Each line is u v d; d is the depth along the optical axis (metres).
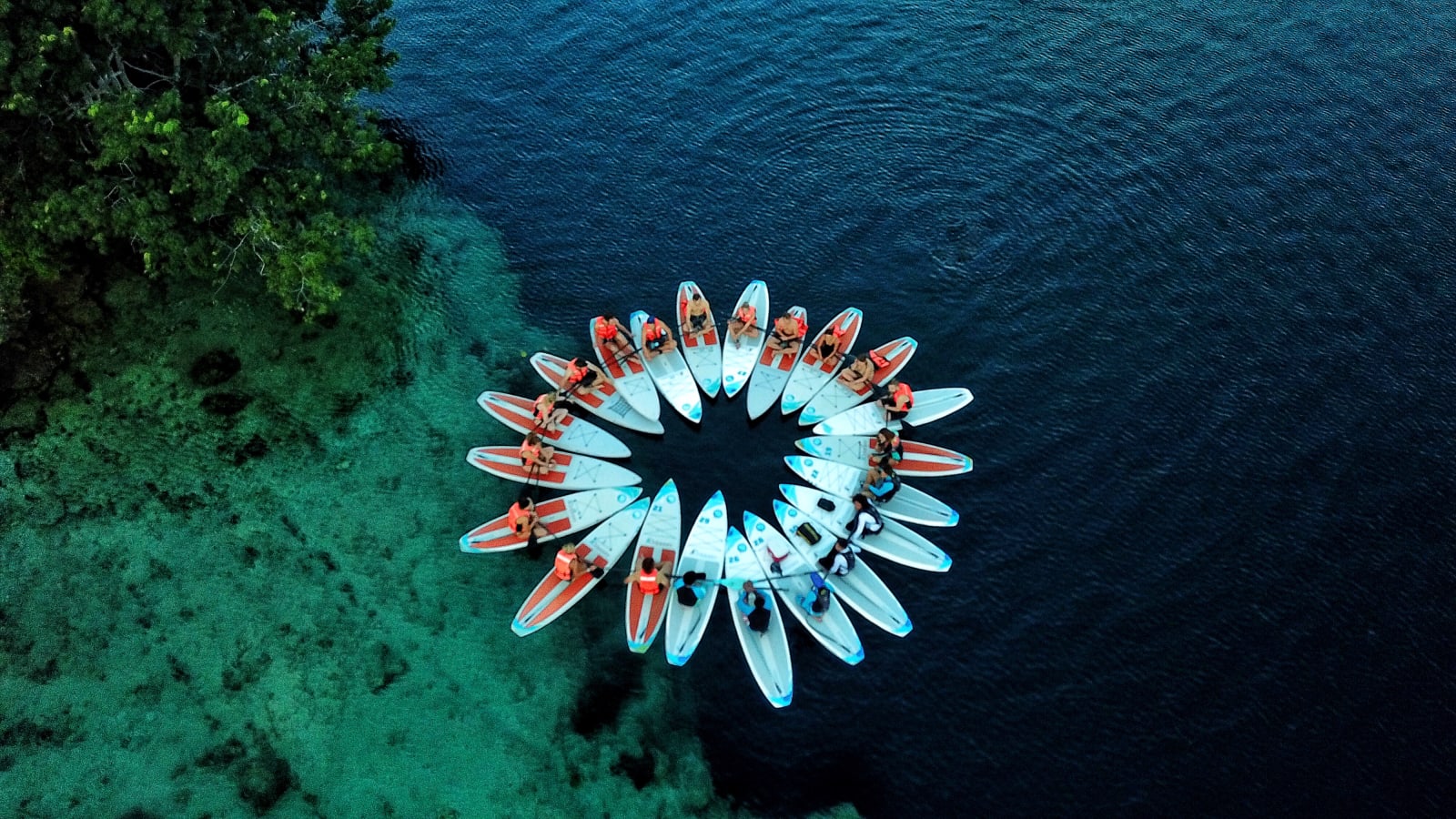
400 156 38.50
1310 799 22.62
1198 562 27.19
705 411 31.73
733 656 25.45
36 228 28.05
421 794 22.66
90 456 29.22
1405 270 35.19
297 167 35.38
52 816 21.94
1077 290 35.06
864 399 31.53
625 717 24.23
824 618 25.97
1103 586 26.75
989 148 40.81
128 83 29.61
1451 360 32.22
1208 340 33.12
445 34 46.59
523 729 23.91
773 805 22.84
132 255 34.50
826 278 35.78
